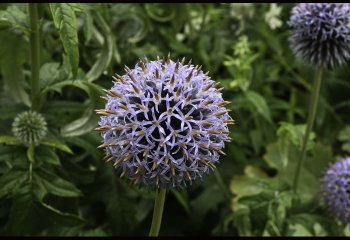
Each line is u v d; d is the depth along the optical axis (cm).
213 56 39
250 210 30
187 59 39
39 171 25
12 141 25
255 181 32
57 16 21
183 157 18
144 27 35
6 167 26
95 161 32
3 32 27
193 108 18
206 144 18
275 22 43
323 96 41
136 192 30
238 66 36
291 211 32
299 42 32
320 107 41
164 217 36
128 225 31
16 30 27
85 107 28
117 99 19
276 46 41
